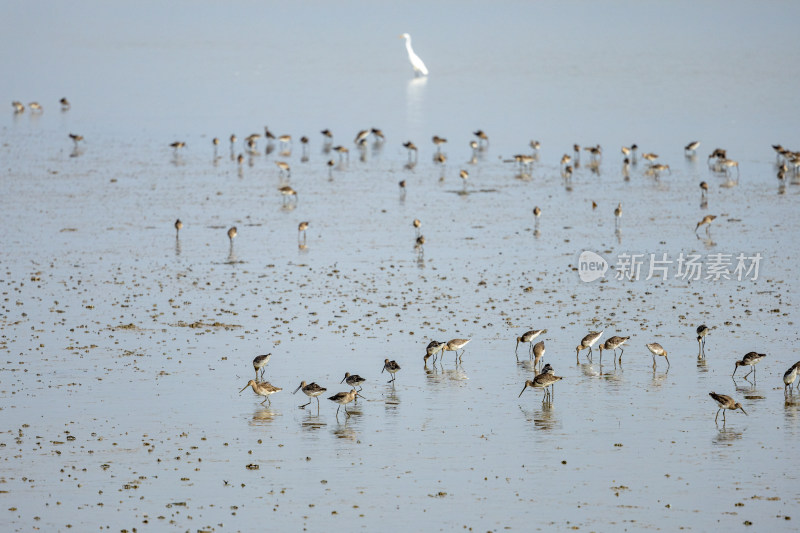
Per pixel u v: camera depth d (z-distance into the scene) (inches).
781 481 1225.4
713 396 1402.6
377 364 1657.2
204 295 2074.3
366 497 1197.1
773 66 6215.6
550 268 2272.4
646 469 1263.5
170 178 3366.1
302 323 1879.9
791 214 2753.4
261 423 1428.4
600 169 3501.5
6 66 6614.2
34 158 3681.1
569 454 1311.5
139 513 1157.7
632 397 1507.1
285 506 1175.0
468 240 2554.1
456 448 1334.9
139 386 1561.3
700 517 1138.7
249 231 2662.4
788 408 1455.5
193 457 1312.7
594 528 1114.1
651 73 6087.6
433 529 1116.5
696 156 3683.6
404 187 3125.0
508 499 1187.3
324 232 2652.6
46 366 1646.2
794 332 1790.1
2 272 2242.9
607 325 1855.3
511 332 1822.1
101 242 2529.5
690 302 1996.8
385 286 2135.8
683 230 2605.8
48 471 1269.7
